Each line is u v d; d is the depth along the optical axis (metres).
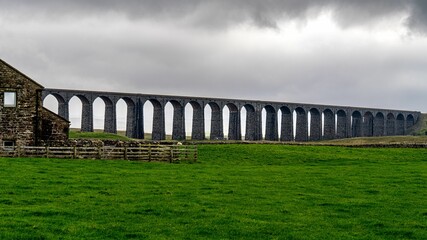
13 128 63.50
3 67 63.50
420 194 36.22
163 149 61.44
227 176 45.88
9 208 28.19
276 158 71.31
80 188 36.12
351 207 30.95
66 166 49.59
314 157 73.38
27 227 23.89
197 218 27.02
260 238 23.41
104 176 43.12
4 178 39.59
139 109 144.25
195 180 42.12
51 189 35.22
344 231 24.97
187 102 155.00
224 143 90.31
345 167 58.00
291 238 23.56
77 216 26.77
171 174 46.34
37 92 64.69
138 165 54.00
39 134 64.56
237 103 167.88
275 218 27.50
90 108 134.25
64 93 129.25
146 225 25.23
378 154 79.62
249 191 36.62
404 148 90.19
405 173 50.25
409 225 26.25
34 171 44.62
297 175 47.88
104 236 23.00
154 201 31.59
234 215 27.95
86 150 60.47
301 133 186.50
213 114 165.00
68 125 67.62
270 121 179.00
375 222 26.78
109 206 29.62
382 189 38.62
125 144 63.34
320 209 30.25
